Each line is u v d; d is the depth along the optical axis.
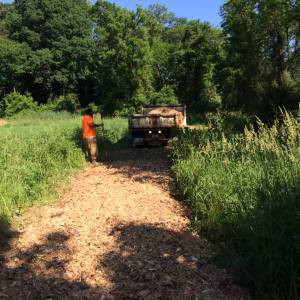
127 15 46.25
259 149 8.52
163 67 53.59
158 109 19.89
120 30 46.12
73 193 9.45
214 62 49.81
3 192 8.38
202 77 50.91
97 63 49.25
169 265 5.70
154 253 6.08
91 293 5.14
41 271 5.75
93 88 59.06
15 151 12.06
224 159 8.70
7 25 61.97
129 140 19.14
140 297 5.00
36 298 5.10
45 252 6.29
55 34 60.16
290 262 4.72
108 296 5.06
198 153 10.02
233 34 31.05
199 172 8.67
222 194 7.07
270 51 29.75
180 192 9.02
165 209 8.02
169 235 6.69
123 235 6.76
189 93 52.34
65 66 60.28
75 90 62.59
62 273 5.66
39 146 12.87
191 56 51.72
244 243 5.65
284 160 7.27
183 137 13.54
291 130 8.18
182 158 11.23
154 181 10.38
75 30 60.62
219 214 6.60
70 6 60.84
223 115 17.39
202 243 6.38
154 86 51.94
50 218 7.68
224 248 5.88
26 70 58.97
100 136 17.84
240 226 5.95
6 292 5.25
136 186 9.87
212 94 49.41
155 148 17.52
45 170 10.66
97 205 8.34
